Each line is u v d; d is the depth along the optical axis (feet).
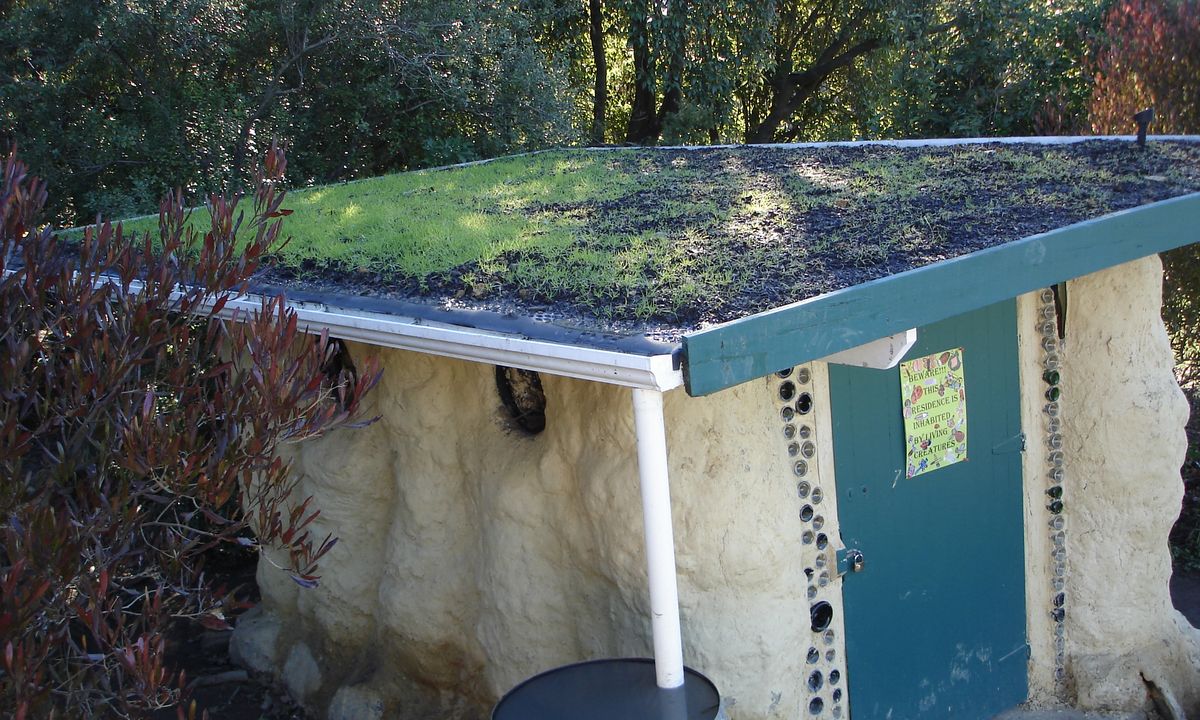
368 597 19.42
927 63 51.01
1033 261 13.05
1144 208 14.46
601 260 14.02
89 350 11.41
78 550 10.66
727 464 13.76
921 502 16.12
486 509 16.52
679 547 13.74
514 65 41.45
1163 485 17.72
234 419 11.41
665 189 20.10
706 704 11.14
